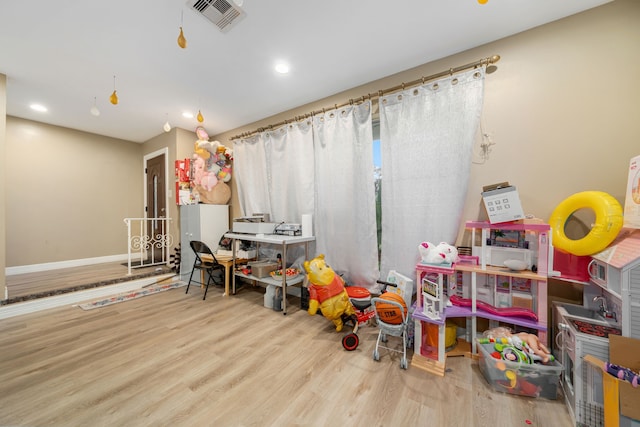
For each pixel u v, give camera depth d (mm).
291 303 2803
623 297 1206
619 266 1219
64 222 3982
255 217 3170
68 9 1611
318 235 2838
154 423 1198
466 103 1971
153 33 1845
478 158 1999
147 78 2461
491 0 1564
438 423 1205
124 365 1651
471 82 1959
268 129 3352
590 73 1640
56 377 1527
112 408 1287
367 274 2492
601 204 1438
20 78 2453
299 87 2641
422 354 1760
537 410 1293
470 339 1928
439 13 1665
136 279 3387
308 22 1745
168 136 4121
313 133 2891
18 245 3588
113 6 1592
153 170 4547
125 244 4637
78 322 2299
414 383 1493
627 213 1378
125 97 2863
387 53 2090
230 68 2297
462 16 1692
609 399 1091
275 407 1304
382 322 1753
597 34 1617
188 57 2137
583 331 1291
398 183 2268
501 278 1806
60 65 2242
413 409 1293
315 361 1712
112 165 4488
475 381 1514
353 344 1837
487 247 1823
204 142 3525
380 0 1562
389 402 1340
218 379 1519
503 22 1751
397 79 2377
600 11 1605
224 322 2311
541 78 1779
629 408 1030
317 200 2859
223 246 3467
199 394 1394
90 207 4242
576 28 1672
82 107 3156
